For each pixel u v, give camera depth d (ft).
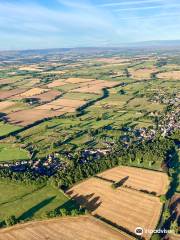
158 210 571.28
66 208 600.39
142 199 610.65
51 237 518.78
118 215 564.71
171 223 525.34
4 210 610.24
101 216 564.71
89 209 589.32
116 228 526.57
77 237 513.45
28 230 540.93
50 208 603.26
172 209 572.51
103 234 515.91
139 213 566.77
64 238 513.45
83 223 545.85
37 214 586.04
